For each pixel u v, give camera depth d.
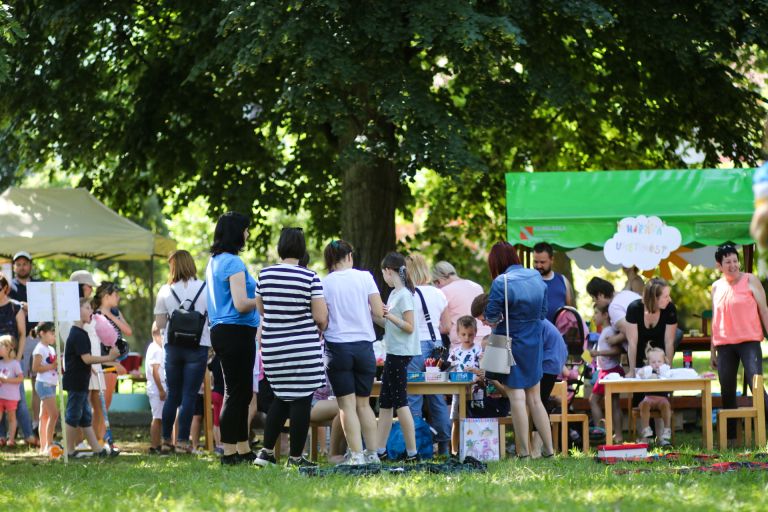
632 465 10.23
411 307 11.09
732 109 20.77
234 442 10.97
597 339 14.84
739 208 14.77
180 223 39.66
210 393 13.66
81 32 20.58
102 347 13.61
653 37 19.11
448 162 17.19
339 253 10.70
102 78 21.56
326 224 22.81
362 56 17.50
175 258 13.13
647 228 14.59
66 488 9.02
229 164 21.92
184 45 19.92
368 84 17.34
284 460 11.77
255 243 22.58
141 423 18.25
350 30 16.84
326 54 16.45
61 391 12.26
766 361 28.50
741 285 12.95
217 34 16.95
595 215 14.70
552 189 15.02
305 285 10.25
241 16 16.41
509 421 12.29
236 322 10.70
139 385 24.58
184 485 9.07
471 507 7.33
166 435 13.12
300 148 22.14
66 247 18.84
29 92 20.25
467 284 13.76
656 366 12.65
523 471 9.66
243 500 7.94
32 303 12.30
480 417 12.56
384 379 11.18
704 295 31.86
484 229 25.56
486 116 19.03
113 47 21.23
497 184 24.12
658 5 19.00
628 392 12.85
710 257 19.09
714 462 10.43
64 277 40.03
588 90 20.84
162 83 21.28
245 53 16.48
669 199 14.91
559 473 9.59
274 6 16.25
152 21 21.45
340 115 17.48
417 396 12.09
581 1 17.41
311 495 8.13
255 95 20.66
